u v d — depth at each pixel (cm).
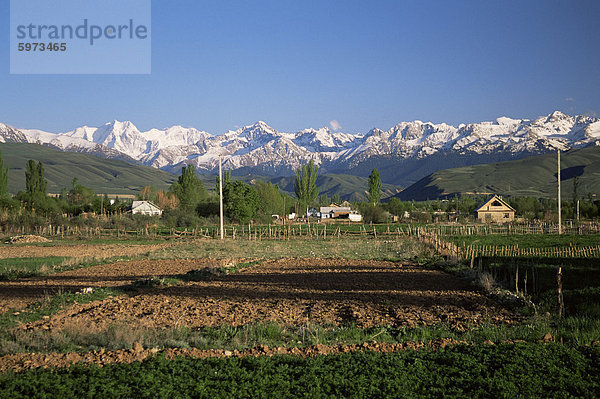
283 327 1294
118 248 4506
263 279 2359
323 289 2008
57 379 856
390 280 2284
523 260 2792
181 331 1224
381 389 834
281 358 989
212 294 1889
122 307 1606
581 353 1020
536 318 1351
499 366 931
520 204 12312
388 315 1460
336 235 6384
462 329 1272
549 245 4059
